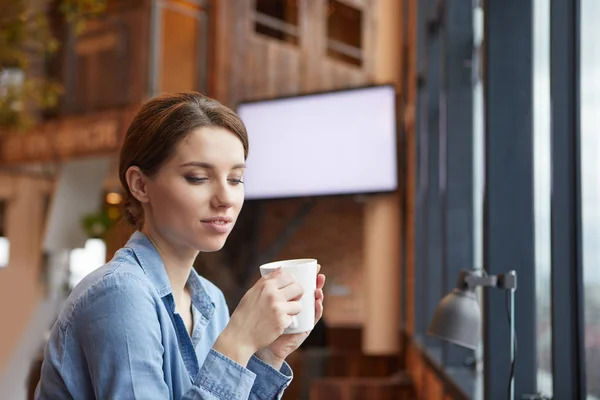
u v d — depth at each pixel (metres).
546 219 2.66
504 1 2.75
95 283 1.10
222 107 1.18
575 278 2.35
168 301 1.19
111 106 7.75
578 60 2.34
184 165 1.13
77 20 6.94
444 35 4.30
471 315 1.97
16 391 5.32
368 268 7.20
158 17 6.83
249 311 1.11
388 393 5.02
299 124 6.92
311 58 8.52
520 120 2.72
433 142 5.30
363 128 6.67
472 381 3.48
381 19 7.43
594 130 2.18
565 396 2.36
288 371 1.19
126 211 1.25
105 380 1.06
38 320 6.41
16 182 8.86
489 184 2.72
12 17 7.05
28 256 8.80
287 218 8.09
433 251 5.20
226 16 7.76
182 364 1.16
